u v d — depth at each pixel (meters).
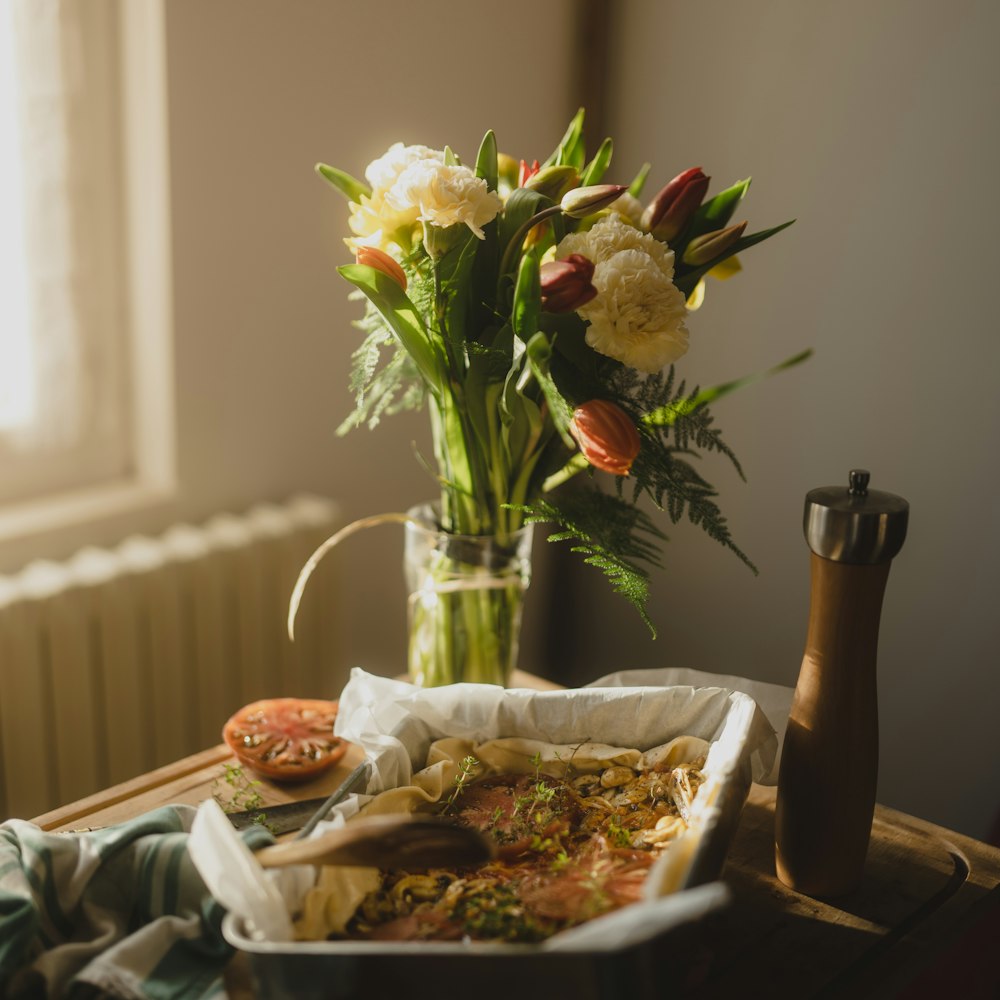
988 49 1.49
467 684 0.92
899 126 1.59
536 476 1.04
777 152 1.72
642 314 0.85
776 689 0.96
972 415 1.60
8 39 1.42
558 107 1.91
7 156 1.46
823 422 1.75
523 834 0.83
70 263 1.53
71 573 1.45
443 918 0.74
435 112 1.73
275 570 1.63
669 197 0.92
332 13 1.57
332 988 0.62
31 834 0.81
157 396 1.59
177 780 1.02
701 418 0.96
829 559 0.80
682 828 0.81
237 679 1.65
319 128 1.61
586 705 0.90
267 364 1.66
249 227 1.58
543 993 0.60
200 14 1.45
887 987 0.80
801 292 1.73
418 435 1.90
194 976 0.75
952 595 1.67
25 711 1.42
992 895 0.90
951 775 1.72
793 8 1.66
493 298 0.95
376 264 0.88
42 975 0.73
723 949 0.82
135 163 1.52
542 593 2.15
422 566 1.05
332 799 0.82
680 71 1.80
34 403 1.55
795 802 0.86
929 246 1.59
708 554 1.92
